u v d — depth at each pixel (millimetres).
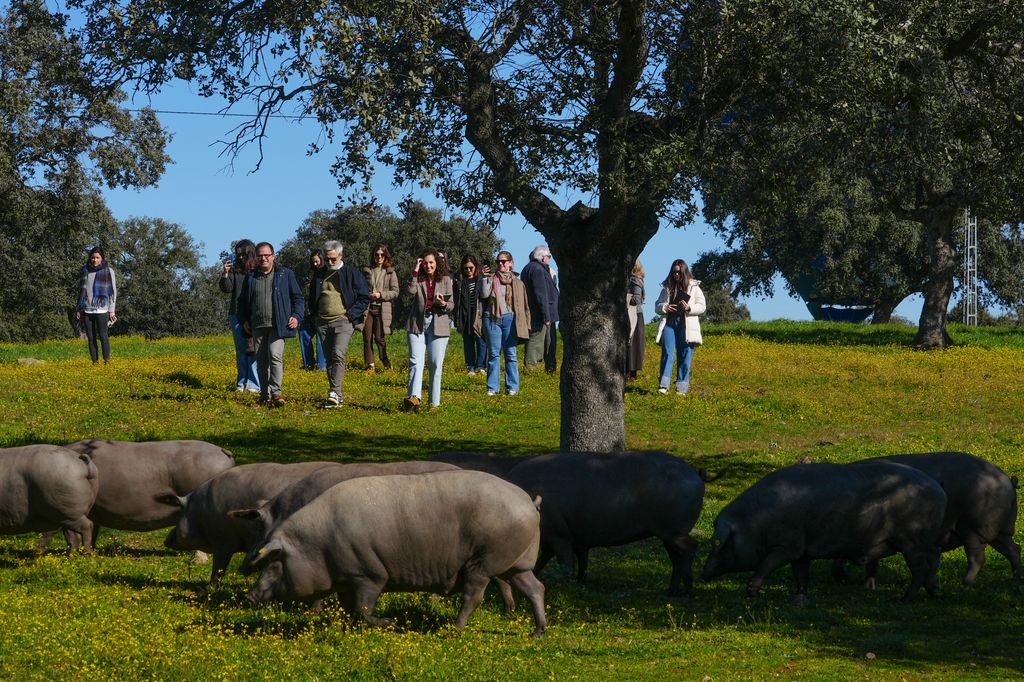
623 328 14625
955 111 16422
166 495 10031
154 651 7664
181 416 18234
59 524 10422
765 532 10180
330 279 19469
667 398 22281
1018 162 17484
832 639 8930
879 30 13680
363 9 12867
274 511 9203
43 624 8195
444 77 14328
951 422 21359
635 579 10977
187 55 13539
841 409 22359
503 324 21906
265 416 18547
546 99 14500
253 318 19266
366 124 12680
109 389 20797
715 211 15555
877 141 14047
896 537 10266
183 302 104688
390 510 8430
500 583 9281
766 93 14086
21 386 20922
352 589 8555
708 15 13555
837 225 55031
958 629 9344
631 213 13727
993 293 66625
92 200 35719
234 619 8562
